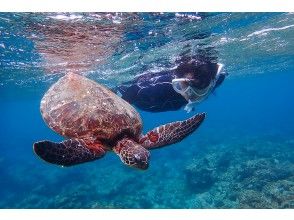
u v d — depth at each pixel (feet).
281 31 48.24
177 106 28.09
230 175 57.62
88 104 14.74
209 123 196.65
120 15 26.71
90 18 27.25
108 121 14.20
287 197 42.70
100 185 62.95
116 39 34.22
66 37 33.45
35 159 107.04
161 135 14.33
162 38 34.86
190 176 59.31
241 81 156.46
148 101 28.30
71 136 14.14
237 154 73.31
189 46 39.86
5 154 129.70
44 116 15.19
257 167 58.54
